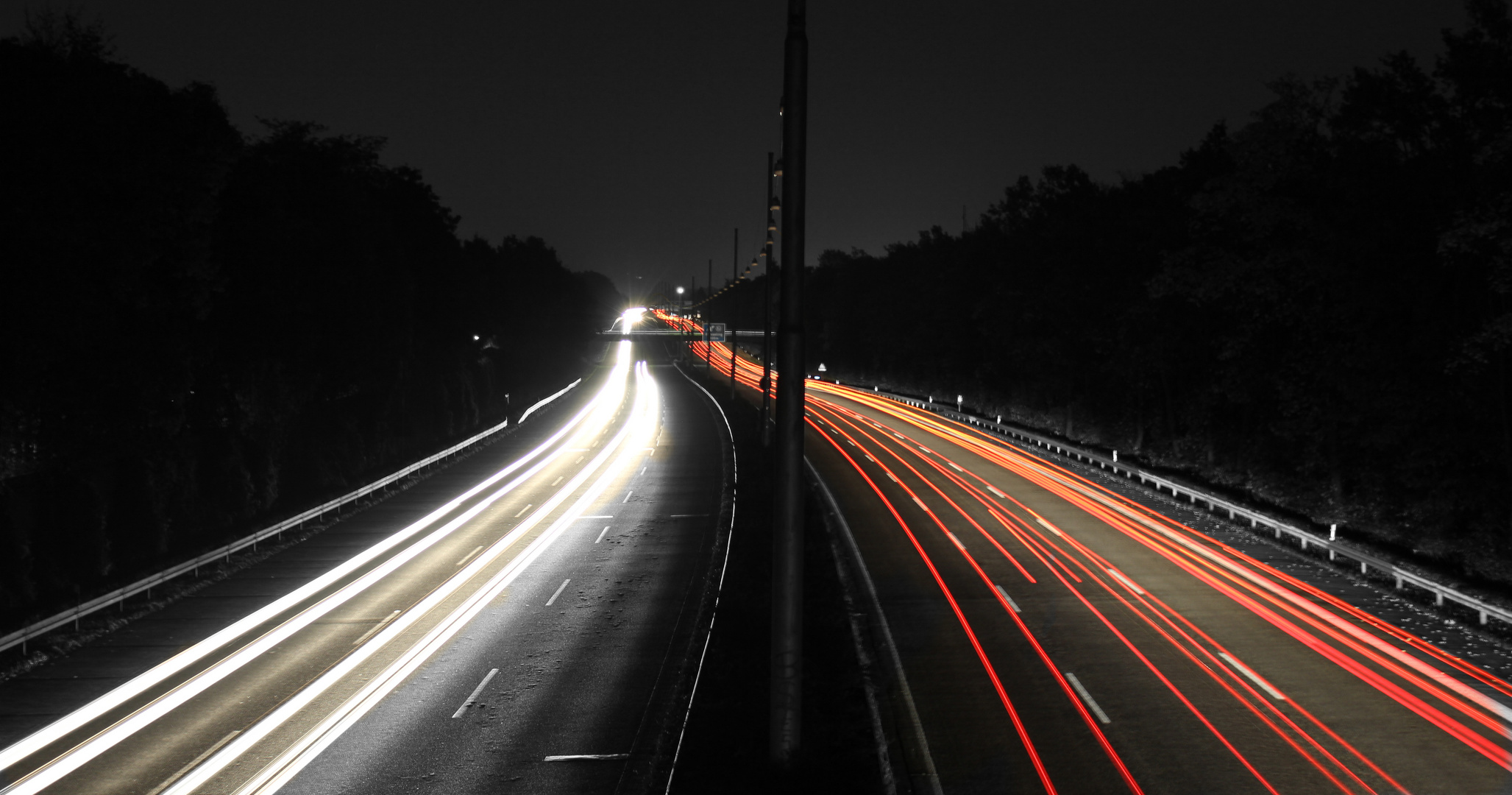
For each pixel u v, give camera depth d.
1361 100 34.25
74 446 32.44
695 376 126.75
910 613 23.81
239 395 42.97
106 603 23.83
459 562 30.95
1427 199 32.50
